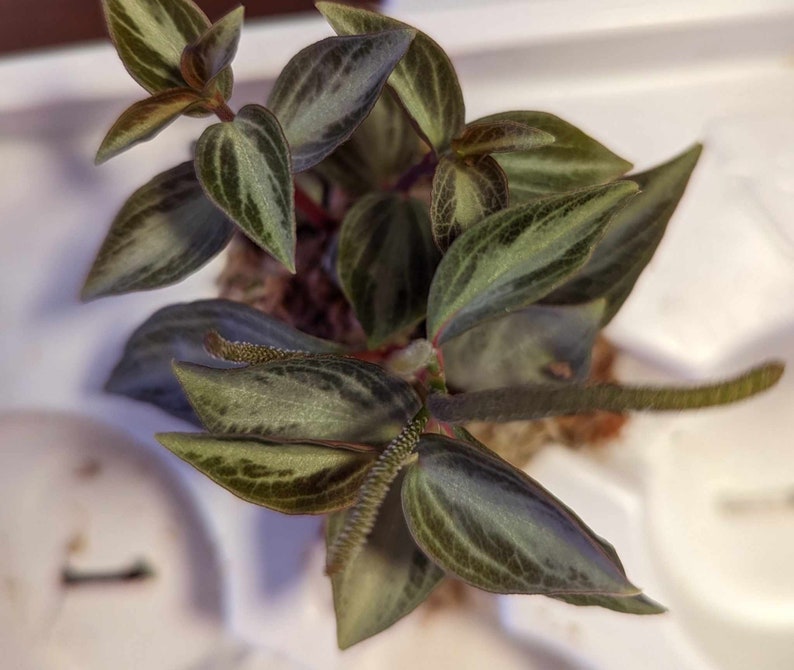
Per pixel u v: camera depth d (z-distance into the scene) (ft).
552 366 0.96
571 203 0.86
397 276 0.98
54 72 1.11
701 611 1.24
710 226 1.18
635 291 1.16
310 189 1.11
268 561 1.11
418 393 0.89
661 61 1.16
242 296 1.12
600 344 1.16
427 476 0.85
